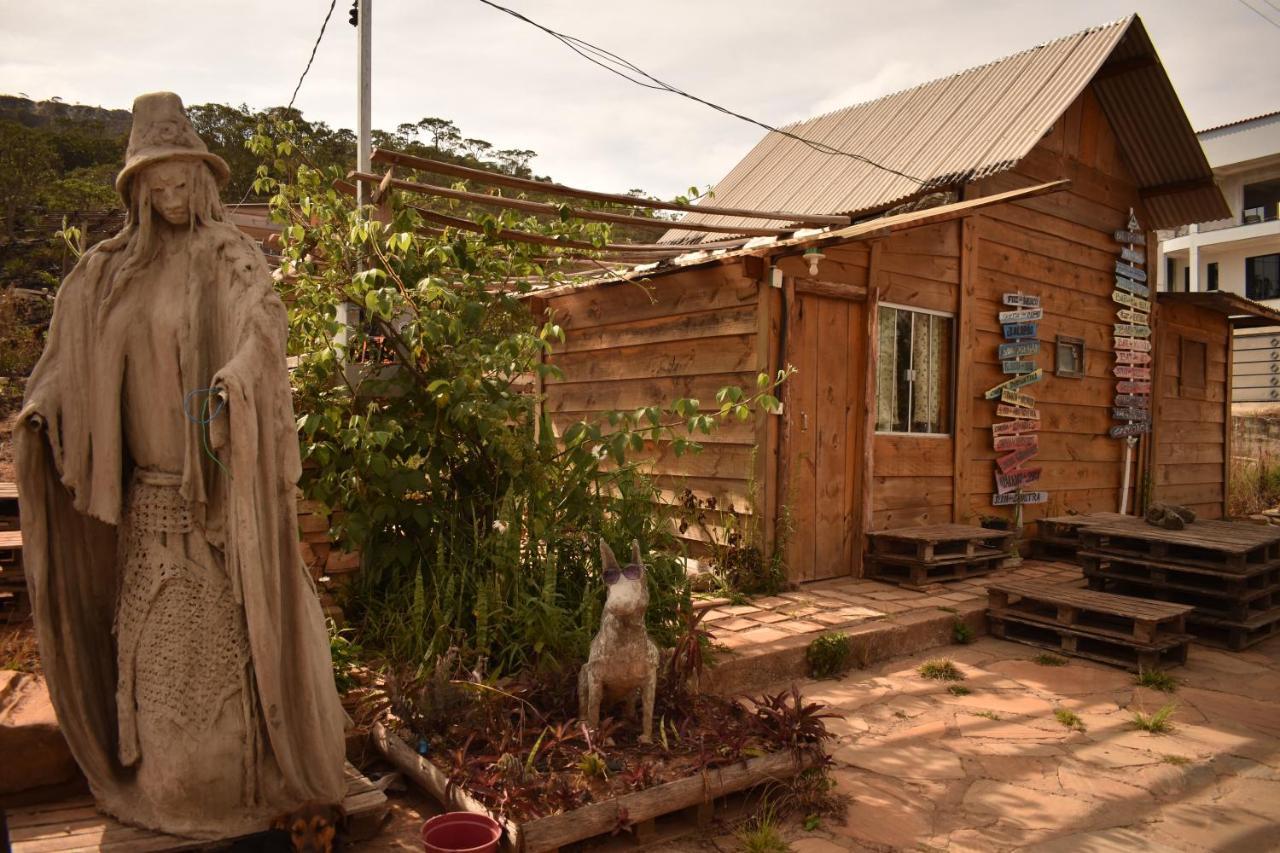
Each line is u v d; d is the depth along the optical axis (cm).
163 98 309
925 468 841
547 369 560
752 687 541
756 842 349
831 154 1093
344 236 580
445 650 461
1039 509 973
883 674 587
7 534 541
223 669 294
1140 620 600
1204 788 419
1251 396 2170
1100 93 1028
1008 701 539
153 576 297
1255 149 2483
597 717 394
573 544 543
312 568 534
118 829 298
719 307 759
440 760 375
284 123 628
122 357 301
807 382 746
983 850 354
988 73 1031
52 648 302
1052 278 982
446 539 530
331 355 521
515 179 593
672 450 802
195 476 292
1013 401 923
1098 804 399
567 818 324
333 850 313
